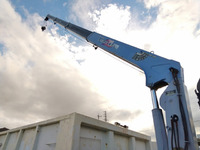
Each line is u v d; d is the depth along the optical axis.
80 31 5.29
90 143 4.29
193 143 1.96
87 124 4.29
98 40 4.41
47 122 4.83
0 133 7.20
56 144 4.00
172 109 2.27
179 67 2.52
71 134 3.73
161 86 2.76
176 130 2.13
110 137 4.73
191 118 2.19
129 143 5.60
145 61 3.05
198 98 2.29
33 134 5.20
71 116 4.06
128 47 3.55
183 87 2.34
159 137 2.35
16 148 5.43
